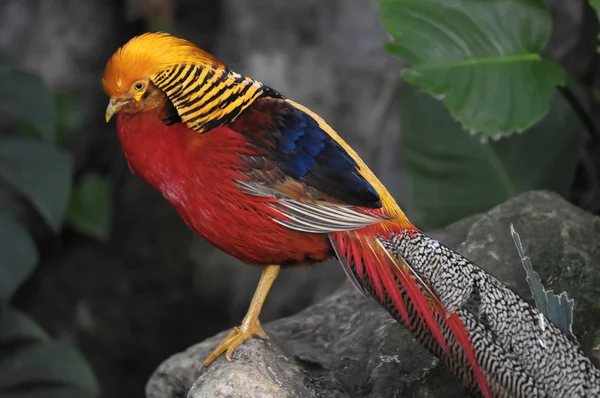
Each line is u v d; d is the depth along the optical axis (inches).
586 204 382.6
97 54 551.5
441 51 319.0
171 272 555.5
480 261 272.2
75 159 550.0
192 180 231.9
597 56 386.3
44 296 552.1
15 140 428.5
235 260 545.0
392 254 229.5
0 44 538.9
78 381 431.5
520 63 317.4
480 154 369.1
